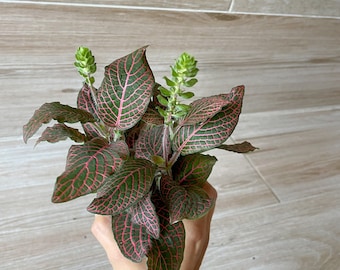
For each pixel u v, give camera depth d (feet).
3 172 2.90
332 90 4.15
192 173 1.63
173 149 1.55
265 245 2.99
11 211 2.77
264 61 3.47
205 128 1.49
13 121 2.88
